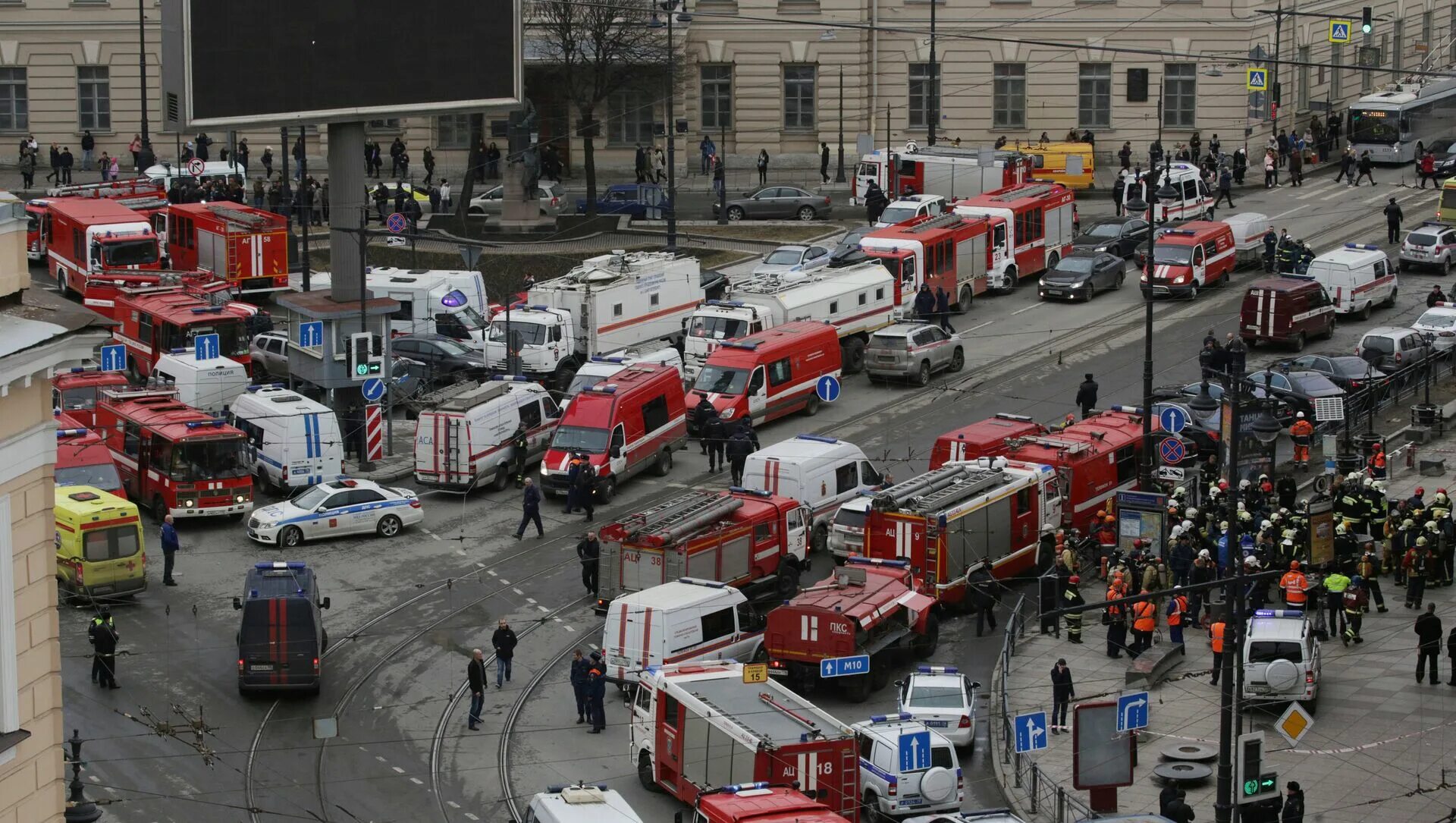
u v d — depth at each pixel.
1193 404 102.69
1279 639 70.88
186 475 93.06
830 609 74.25
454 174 169.38
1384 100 171.62
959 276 129.75
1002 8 172.00
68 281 133.38
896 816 63.97
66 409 103.50
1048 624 82.00
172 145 170.88
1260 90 164.25
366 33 103.81
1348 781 65.81
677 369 103.81
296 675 73.56
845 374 119.25
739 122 173.62
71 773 66.75
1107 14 171.75
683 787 65.06
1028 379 115.69
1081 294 131.38
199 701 74.00
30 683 38.97
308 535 91.44
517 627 82.31
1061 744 70.38
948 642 81.38
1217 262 133.12
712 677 67.50
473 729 72.44
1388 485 94.94
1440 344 116.19
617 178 173.00
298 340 107.75
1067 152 162.88
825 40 171.62
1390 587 85.06
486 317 124.50
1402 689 73.69
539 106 169.00
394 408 113.19
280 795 66.06
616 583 82.00
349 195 107.06
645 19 157.25
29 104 169.50
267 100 100.62
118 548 83.25
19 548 38.50
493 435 99.25
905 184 152.50
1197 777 65.50
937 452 93.81
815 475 91.38
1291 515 84.50
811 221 153.12
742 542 83.62
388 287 121.62
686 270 122.06
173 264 136.00
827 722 63.97
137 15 168.00
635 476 102.12
